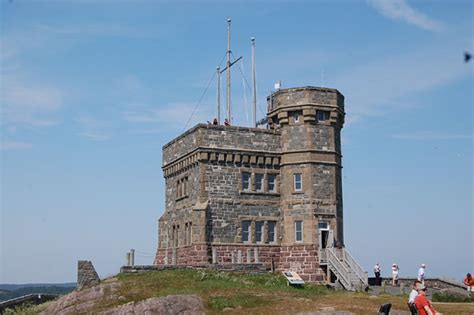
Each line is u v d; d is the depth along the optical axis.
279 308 32.81
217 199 50.22
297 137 52.38
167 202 58.84
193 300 34.16
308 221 50.94
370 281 52.66
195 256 48.69
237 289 37.59
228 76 61.44
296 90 52.56
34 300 51.06
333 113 52.84
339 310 32.22
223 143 51.12
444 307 34.16
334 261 48.22
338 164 53.34
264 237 51.41
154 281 39.16
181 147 54.69
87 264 41.84
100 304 35.81
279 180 52.94
